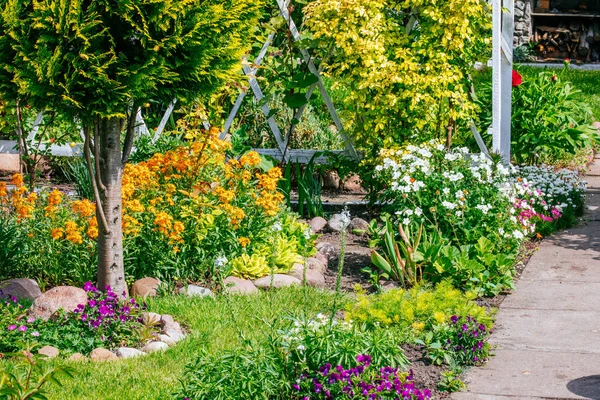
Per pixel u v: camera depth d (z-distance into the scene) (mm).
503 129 8297
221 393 3969
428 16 7957
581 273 6559
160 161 6566
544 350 5082
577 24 19859
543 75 10734
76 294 5383
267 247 6543
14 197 6289
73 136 8352
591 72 16172
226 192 6277
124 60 4926
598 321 5539
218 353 4719
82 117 4949
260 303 5637
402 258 6559
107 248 5562
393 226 7180
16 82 4773
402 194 6762
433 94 7969
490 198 6762
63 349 4965
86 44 4695
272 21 8422
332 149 9570
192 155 6789
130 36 4898
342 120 8539
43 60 4621
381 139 8242
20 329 4953
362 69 8000
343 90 11055
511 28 8188
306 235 6730
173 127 9711
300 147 9609
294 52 8695
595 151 11227
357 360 4156
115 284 5625
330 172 9469
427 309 5352
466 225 6668
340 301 5797
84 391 4344
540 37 19906
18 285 5789
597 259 6906
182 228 5969
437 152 7453
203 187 6438
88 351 5000
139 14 4836
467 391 4520
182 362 4730
